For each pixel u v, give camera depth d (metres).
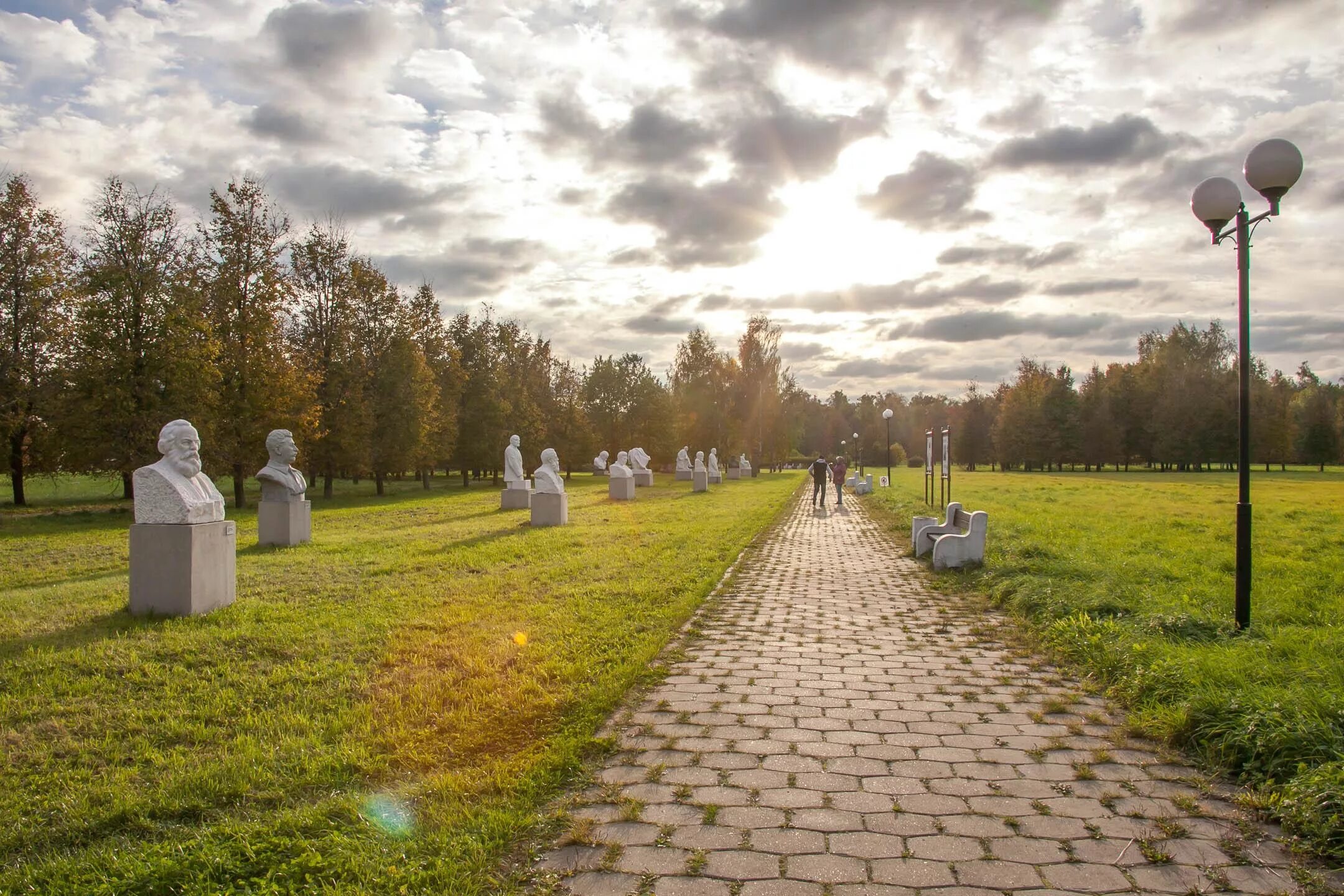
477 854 3.54
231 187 30.22
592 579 10.83
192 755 4.77
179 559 8.34
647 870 3.45
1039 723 5.36
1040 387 75.94
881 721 5.39
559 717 5.34
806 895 3.25
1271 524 18.42
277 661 6.74
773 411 68.62
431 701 5.59
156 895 3.27
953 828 3.84
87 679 6.17
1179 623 7.20
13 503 29.22
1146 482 47.12
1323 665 5.74
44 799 4.21
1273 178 6.99
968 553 12.00
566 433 55.38
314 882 3.32
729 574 12.02
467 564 12.10
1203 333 72.81
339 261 35.84
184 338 26.08
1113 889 3.32
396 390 36.16
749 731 5.19
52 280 27.22
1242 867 3.49
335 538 16.56
